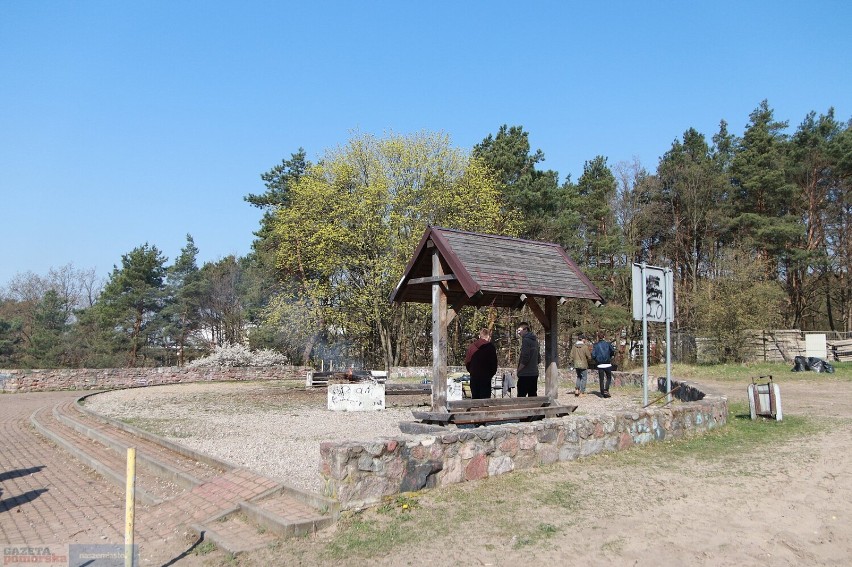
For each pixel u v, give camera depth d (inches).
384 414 625.3
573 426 355.6
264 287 1758.1
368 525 254.7
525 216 1476.4
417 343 1496.1
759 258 1491.1
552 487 301.0
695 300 1326.3
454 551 227.5
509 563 215.6
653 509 266.7
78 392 1087.0
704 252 1733.5
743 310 1198.3
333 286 1285.7
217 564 234.1
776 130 1756.9
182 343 1957.4
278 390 981.8
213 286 1996.8
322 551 234.4
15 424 695.7
